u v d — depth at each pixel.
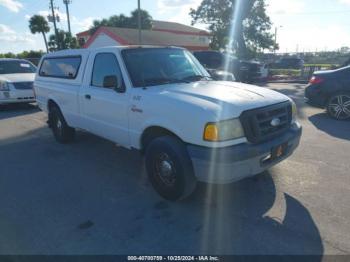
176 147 3.43
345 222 3.23
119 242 3.04
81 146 6.15
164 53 4.77
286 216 3.38
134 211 3.60
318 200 3.69
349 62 13.32
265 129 3.45
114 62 4.47
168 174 3.63
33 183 4.46
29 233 3.23
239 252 2.84
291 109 3.93
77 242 3.06
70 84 5.52
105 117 4.68
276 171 4.54
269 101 3.61
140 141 4.09
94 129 5.10
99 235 3.15
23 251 2.95
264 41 33.72
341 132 6.54
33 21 47.59
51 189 4.25
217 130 3.15
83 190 4.18
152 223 3.34
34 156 5.66
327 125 7.15
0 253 2.93
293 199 3.74
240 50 32.66
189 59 5.06
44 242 3.07
